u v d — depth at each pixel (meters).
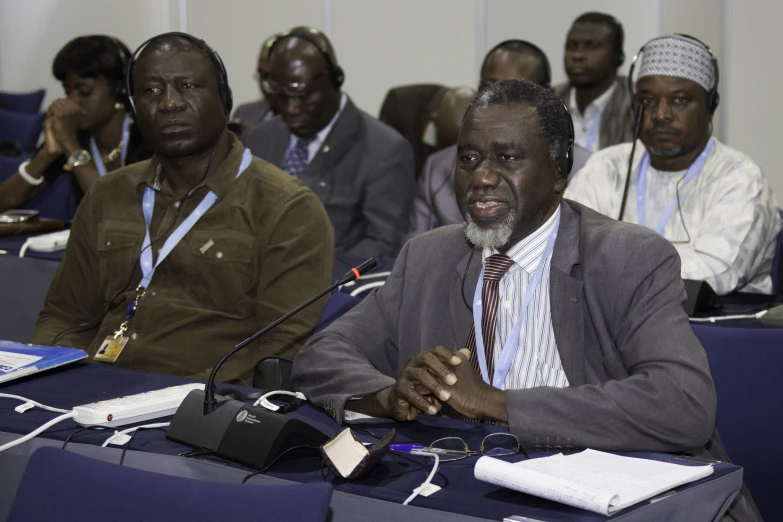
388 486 1.59
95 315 3.06
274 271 2.82
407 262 2.34
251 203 2.87
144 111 2.78
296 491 1.30
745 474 2.21
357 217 4.59
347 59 7.94
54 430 1.90
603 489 1.47
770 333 2.24
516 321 2.13
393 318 2.32
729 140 6.43
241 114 6.45
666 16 6.62
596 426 1.78
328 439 1.76
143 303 2.85
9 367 2.26
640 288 2.02
